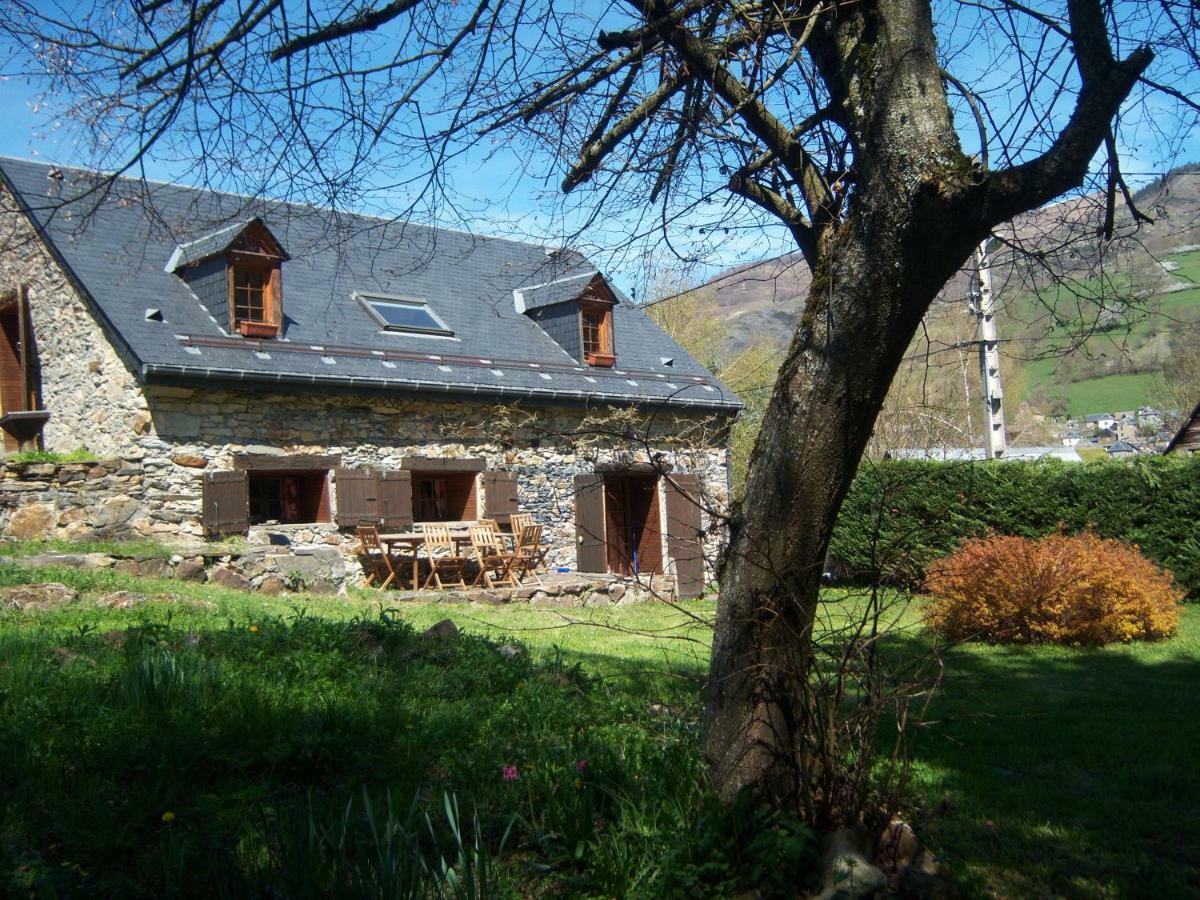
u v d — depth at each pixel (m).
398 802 4.02
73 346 14.27
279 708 5.05
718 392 19.81
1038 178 3.51
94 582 9.96
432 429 16.03
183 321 13.89
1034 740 6.71
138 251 14.38
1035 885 4.21
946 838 4.71
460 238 19.86
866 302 3.81
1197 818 5.13
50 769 4.05
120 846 3.50
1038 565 11.27
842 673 3.98
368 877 3.24
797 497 3.94
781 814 3.82
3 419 14.16
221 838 3.60
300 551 13.72
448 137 5.36
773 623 3.95
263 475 15.00
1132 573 11.54
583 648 9.73
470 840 3.81
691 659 8.96
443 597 14.24
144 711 4.84
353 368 14.82
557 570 17.44
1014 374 32.41
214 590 11.50
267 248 14.45
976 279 6.03
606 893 3.55
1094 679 9.25
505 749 4.81
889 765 4.61
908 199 3.69
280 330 14.66
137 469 13.14
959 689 8.25
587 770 4.29
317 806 3.96
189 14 4.68
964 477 16.61
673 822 3.87
